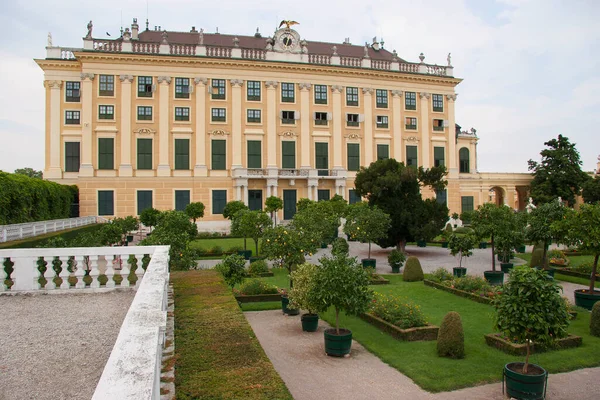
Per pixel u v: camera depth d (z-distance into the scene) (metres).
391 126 55.66
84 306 10.64
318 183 52.16
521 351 12.17
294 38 52.56
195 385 5.55
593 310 14.12
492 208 24.28
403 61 57.41
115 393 2.94
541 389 9.49
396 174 33.41
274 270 26.81
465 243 24.31
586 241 17.42
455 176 58.16
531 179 63.00
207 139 49.38
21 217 27.09
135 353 3.68
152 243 18.91
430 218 33.19
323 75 53.16
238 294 19.02
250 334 7.56
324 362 11.80
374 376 10.80
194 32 56.09
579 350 12.66
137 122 47.41
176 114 48.53
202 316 8.69
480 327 14.81
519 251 34.03
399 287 21.81
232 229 32.28
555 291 9.88
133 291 12.42
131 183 47.09
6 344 7.85
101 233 24.22
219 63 49.56
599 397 9.79
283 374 10.94
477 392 9.91
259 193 50.62
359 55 60.47
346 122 53.84
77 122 47.41
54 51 47.31
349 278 12.34
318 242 22.42
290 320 16.17
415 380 10.45
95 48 46.81
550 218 23.78
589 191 56.19
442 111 57.91
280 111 51.56
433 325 14.20
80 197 45.88
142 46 48.09
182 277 13.39
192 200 48.72
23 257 12.06
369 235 27.84
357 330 14.63
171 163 48.31
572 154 57.72
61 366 6.82
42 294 11.95
